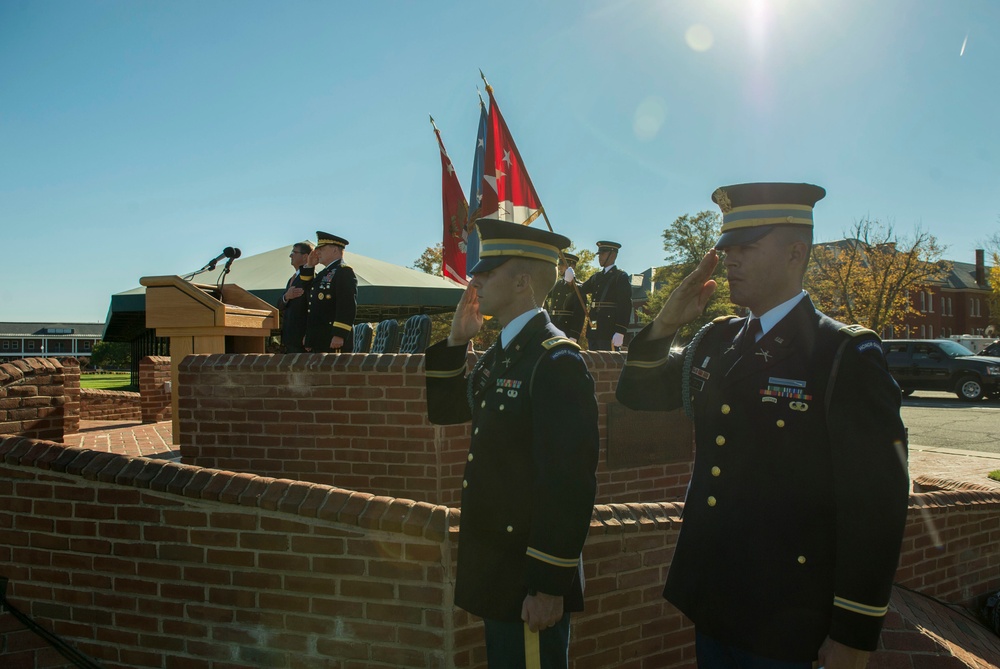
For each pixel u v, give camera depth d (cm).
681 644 359
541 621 221
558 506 220
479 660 312
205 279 1358
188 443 543
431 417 288
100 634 361
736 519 209
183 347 648
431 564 309
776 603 201
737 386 215
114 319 2064
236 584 338
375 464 498
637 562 348
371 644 317
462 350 284
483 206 745
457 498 493
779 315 217
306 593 327
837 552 194
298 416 518
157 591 351
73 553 367
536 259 254
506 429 241
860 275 4322
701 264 229
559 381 231
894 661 344
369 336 770
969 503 469
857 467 190
